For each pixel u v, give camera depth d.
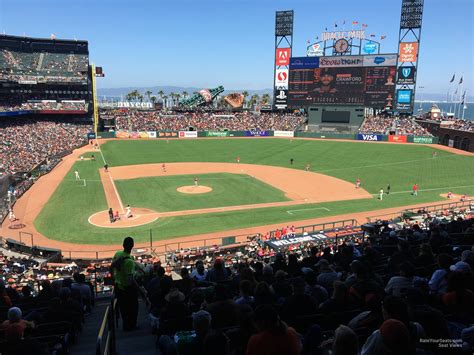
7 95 105.56
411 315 7.19
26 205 48.53
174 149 96.50
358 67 107.62
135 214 45.09
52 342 9.03
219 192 55.81
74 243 36.34
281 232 36.19
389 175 68.06
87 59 119.56
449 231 21.66
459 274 8.34
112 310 8.29
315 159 83.25
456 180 64.12
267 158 84.81
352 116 114.12
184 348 7.21
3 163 62.34
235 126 122.94
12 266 27.22
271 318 5.77
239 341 7.54
